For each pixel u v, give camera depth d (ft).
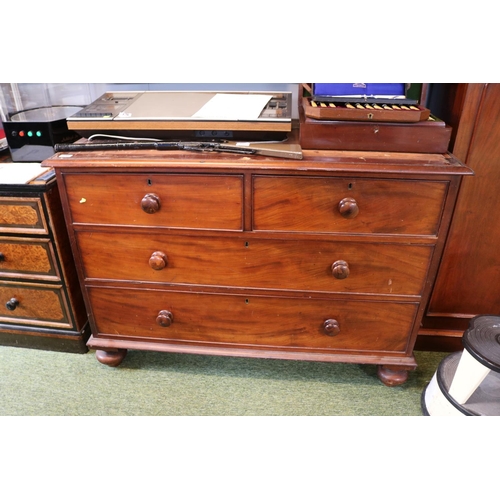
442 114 4.03
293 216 3.44
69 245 4.37
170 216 3.57
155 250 3.78
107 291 4.09
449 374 3.90
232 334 4.18
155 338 4.33
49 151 4.42
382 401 4.20
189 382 4.46
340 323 3.98
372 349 4.12
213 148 3.47
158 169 3.34
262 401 4.22
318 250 3.59
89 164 3.36
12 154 4.47
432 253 3.52
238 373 4.58
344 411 4.09
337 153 3.39
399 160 3.25
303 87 4.20
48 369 4.61
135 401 4.22
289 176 3.27
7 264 4.39
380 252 3.56
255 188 3.34
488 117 3.60
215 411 4.11
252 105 3.86
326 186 3.29
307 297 3.86
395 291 3.75
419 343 4.75
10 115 4.62
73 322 4.65
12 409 4.12
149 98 4.21
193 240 3.67
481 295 4.41
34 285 4.47
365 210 3.38
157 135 3.69
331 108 3.29
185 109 3.77
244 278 3.82
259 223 3.51
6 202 4.01
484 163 3.78
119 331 4.35
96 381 4.46
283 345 4.18
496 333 3.57
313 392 4.32
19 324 4.77
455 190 3.24
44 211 4.01
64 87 5.02
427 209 3.34
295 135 3.87
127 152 3.53
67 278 4.39
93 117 3.60
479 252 4.17
